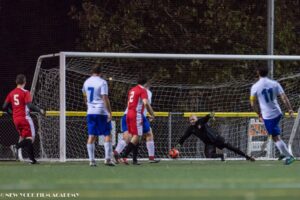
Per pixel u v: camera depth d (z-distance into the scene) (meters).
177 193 26.34
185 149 59.28
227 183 30.23
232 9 68.38
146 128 49.47
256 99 46.62
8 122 59.94
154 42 67.25
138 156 58.94
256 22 68.44
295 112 62.53
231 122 59.03
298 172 38.38
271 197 25.11
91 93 45.06
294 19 70.50
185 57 54.69
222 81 65.69
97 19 66.06
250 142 58.47
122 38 66.44
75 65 60.19
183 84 65.69
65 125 53.97
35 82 56.34
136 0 66.69
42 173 37.72
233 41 67.81
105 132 45.50
